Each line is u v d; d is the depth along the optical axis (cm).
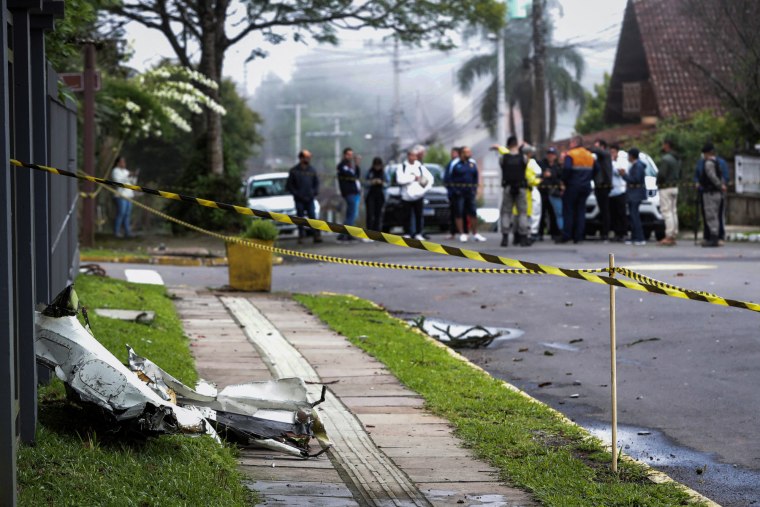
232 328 1645
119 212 3900
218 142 4119
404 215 3631
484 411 1130
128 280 2281
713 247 3145
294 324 1705
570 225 3450
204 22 4253
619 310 1875
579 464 933
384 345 1498
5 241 686
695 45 5878
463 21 4700
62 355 863
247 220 3969
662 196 3275
